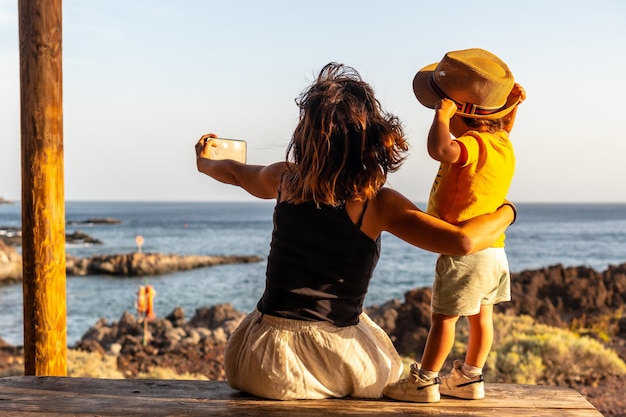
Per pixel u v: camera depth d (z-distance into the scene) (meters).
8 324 24.56
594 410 2.62
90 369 11.86
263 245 77.50
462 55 2.63
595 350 11.68
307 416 2.50
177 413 2.57
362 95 2.48
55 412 2.61
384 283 38.19
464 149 2.44
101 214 187.62
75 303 31.89
